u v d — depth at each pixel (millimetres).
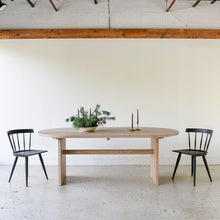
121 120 4543
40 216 2494
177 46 4531
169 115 4555
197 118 4559
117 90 4539
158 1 4484
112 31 4492
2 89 4535
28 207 2707
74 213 2559
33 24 4520
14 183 3500
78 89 4539
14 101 4535
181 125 4555
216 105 4555
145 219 2430
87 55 4531
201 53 4535
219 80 4543
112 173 4004
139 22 4508
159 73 4539
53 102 4539
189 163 4555
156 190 3211
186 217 2471
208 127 4559
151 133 3277
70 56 4535
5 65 4520
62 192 3148
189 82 4535
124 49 4520
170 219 2430
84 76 4539
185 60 4531
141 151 3510
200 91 4551
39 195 3049
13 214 2539
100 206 2727
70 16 4512
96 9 4496
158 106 4543
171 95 4539
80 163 4562
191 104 4551
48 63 4535
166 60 4535
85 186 3373
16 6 4496
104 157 4566
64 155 3678
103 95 4539
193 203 2803
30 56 4527
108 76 4535
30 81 4535
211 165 4480
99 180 3635
